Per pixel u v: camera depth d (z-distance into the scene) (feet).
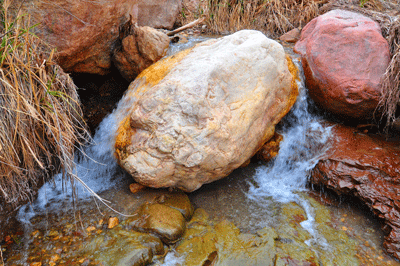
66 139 9.43
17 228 9.42
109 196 10.78
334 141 12.94
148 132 10.16
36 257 8.65
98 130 12.94
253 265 8.91
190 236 9.72
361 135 13.21
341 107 13.56
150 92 10.47
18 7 9.77
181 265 8.84
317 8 20.80
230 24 20.65
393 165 11.40
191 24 18.56
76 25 11.21
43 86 9.01
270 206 11.34
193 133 9.62
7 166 8.75
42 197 10.44
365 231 10.44
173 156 9.73
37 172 10.13
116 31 13.30
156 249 9.07
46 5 10.27
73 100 9.67
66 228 9.57
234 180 12.46
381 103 12.82
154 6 17.43
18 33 8.82
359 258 9.43
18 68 8.54
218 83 10.24
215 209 10.98
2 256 8.52
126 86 14.80
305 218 10.88
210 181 11.30
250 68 10.98
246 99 10.78
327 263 9.18
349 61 13.37
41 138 9.72
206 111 9.77
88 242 9.13
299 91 14.29
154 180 10.17
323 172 11.87
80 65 12.73
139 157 10.12
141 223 9.68
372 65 13.08
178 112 9.75
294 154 13.26
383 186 10.88
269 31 20.99
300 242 9.84
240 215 10.82
